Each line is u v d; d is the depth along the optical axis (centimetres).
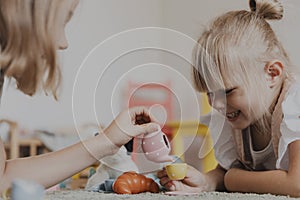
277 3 126
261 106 114
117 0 291
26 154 260
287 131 103
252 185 106
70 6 80
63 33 81
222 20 123
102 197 87
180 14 266
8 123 247
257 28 121
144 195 92
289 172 100
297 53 151
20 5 74
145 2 290
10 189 58
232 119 118
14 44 76
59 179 94
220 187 120
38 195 56
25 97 268
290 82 115
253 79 114
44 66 80
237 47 115
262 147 119
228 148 125
